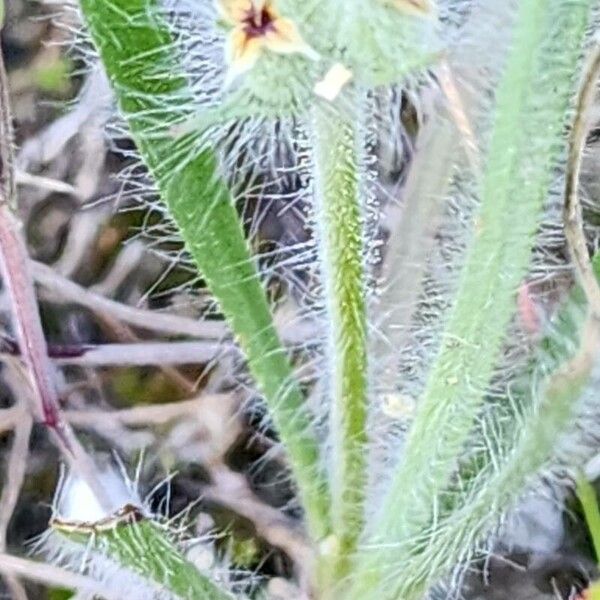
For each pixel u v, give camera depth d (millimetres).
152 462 68
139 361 69
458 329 48
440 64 46
